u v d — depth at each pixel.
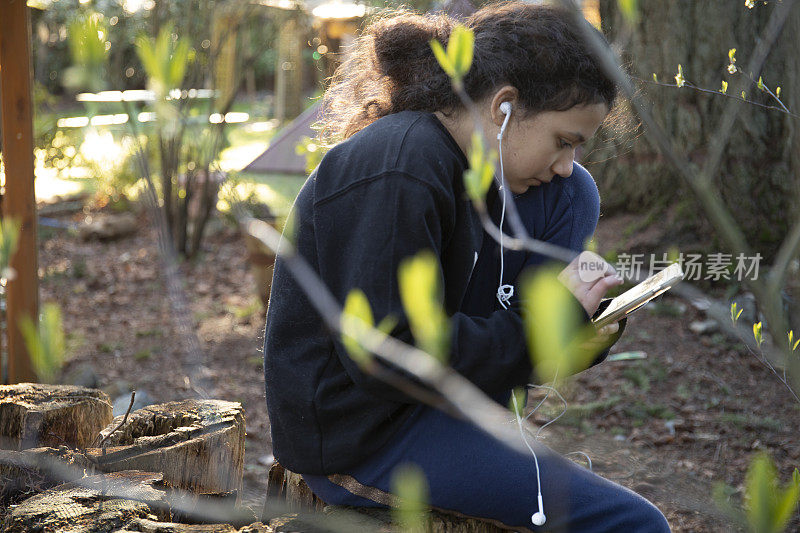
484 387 1.55
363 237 1.54
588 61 1.55
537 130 1.61
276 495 2.18
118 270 6.63
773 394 3.96
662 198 5.04
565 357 0.65
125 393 4.26
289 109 12.57
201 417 2.21
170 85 0.68
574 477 1.65
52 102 6.93
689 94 4.86
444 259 1.66
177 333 5.20
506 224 1.75
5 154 3.23
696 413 3.79
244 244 7.20
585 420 3.57
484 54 1.60
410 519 1.01
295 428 1.71
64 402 2.22
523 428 1.62
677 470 3.22
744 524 0.72
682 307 4.82
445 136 1.62
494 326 1.55
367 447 1.68
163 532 1.64
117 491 1.81
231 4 6.71
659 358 4.31
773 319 0.68
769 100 4.18
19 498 1.85
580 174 1.95
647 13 4.87
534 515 1.56
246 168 4.75
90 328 5.36
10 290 3.23
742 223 4.79
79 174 9.45
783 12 0.92
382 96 1.81
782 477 3.15
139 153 0.89
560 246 1.81
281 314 1.70
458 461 1.62
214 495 2.01
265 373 1.75
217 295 6.03
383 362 1.46
